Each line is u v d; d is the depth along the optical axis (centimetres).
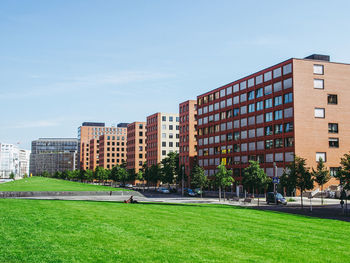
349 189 3569
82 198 5428
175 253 1386
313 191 7356
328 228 2216
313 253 1488
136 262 1255
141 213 2500
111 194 6456
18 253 1290
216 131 11206
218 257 1359
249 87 9712
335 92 8225
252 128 9494
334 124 8138
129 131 18838
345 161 3688
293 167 4212
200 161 12038
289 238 1783
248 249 1508
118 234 1677
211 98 11581
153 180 11256
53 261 1223
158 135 15588
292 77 8019
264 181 5653
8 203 2783
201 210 2977
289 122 8075
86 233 1661
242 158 9831
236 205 4662
